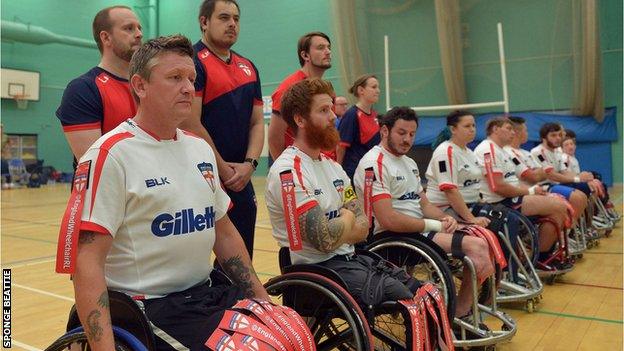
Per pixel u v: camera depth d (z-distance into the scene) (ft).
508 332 7.79
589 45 29.73
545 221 11.91
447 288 7.04
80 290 3.82
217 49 7.53
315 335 5.85
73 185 4.08
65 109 6.00
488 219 9.81
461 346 7.55
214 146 7.16
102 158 4.02
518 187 12.10
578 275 12.86
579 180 16.83
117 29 6.23
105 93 6.17
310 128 6.27
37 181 39.70
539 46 31.94
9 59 38.65
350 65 35.65
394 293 5.94
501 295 9.91
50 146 41.63
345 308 5.30
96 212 3.92
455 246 7.92
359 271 6.12
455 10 32.81
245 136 7.73
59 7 41.45
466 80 33.86
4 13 38.32
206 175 4.60
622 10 30.76
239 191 7.36
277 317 4.22
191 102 4.33
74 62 42.57
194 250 4.41
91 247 3.89
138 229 4.16
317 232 5.78
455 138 10.66
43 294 11.21
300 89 6.32
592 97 30.30
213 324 4.01
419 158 34.42
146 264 4.20
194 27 44.86
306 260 6.28
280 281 5.74
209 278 4.77
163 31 46.57
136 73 4.25
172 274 4.31
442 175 9.96
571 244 14.20
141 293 4.17
